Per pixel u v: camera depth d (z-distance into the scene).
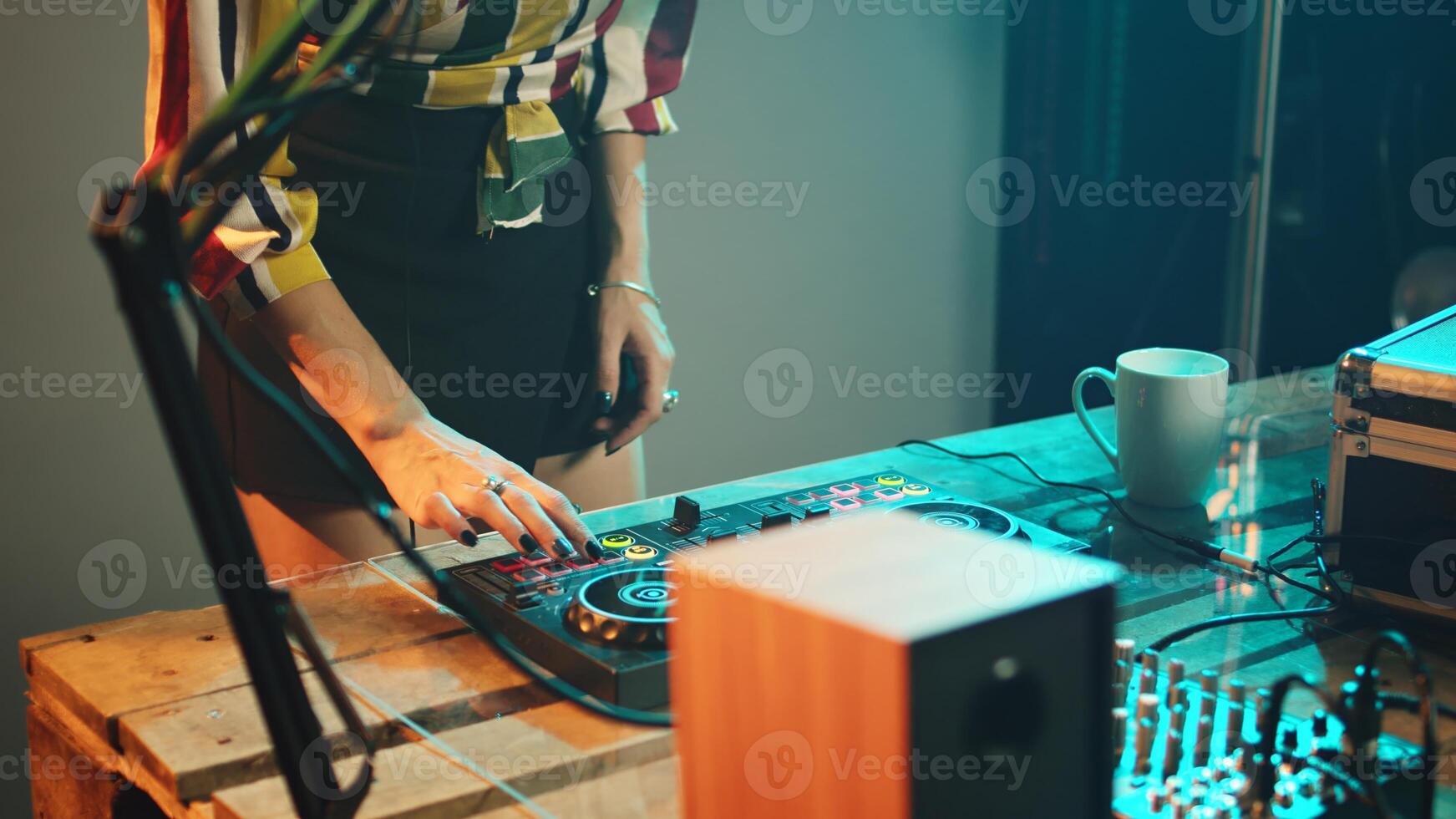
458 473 0.88
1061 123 2.46
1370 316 2.07
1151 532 0.96
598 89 1.28
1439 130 1.95
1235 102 2.13
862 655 0.42
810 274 2.46
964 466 1.12
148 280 0.44
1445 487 0.80
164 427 0.47
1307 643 0.77
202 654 0.76
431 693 0.70
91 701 0.70
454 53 1.09
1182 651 0.75
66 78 1.69
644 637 0.70
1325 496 0.91
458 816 0.59
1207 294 2.25
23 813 1.78
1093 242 2.47
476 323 1.23
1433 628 0.80
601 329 1.32
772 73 2.29
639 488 1.42
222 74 0.88
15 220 1.69
